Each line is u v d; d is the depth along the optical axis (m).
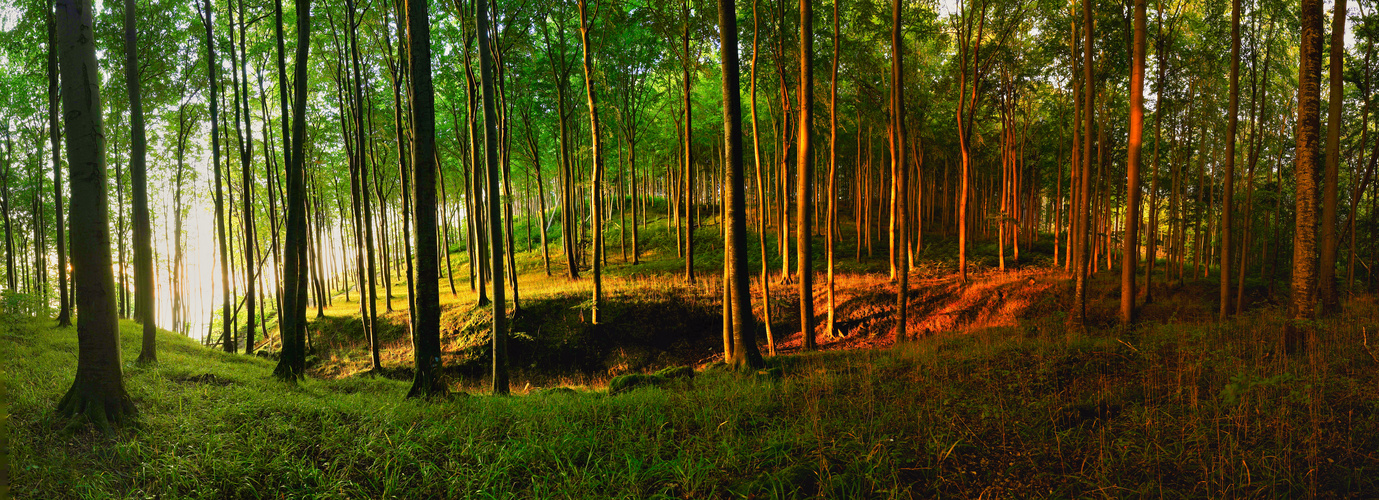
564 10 20.47
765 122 28.00
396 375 17.09
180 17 16.86
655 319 20.52
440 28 20.86
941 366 8.68
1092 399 6.55
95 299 6.05
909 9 18.80
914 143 25.09
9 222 20.38
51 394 6.75
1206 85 18.47
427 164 9.18
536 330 20.16
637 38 24.42
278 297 23.97
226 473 4.89
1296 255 8.23
